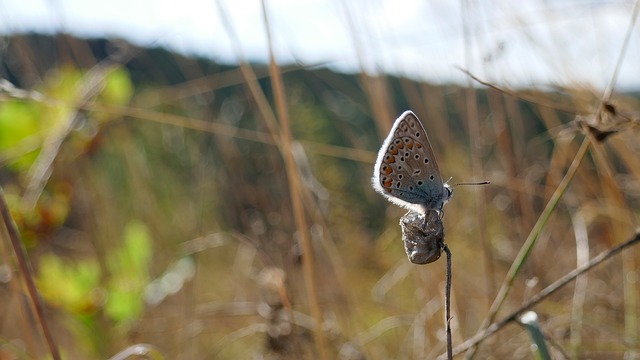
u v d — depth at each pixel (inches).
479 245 15.8
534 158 16.7
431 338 14.9
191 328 15.4
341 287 15.2
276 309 14.4
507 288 13.2
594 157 15.1
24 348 14.9
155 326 15.4
